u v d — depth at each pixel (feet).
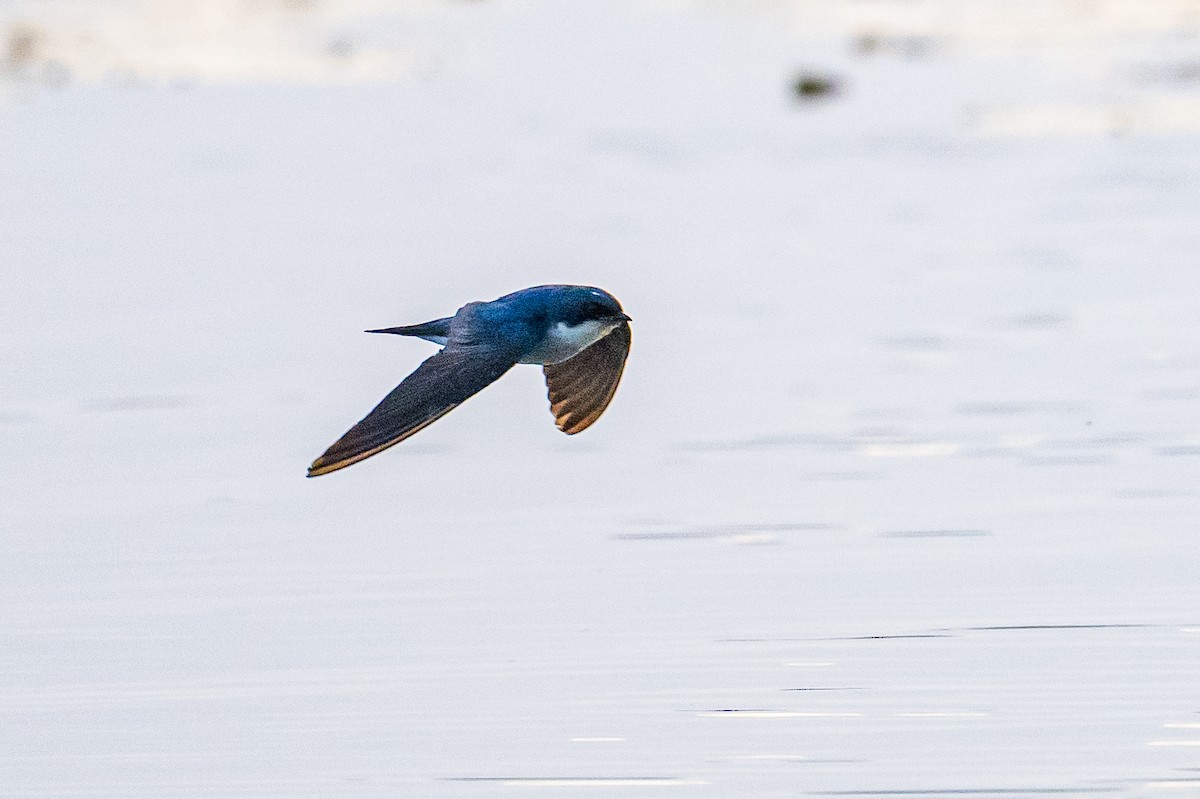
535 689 36.24
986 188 88.89
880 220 82.38
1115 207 83.46
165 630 39.55
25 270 74.23
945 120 106.32
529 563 43.14
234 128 105.70
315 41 126.11
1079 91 110.01
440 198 88.89
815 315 65.87
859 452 50.98
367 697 36.09
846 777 32.53
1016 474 48.75
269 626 39.70
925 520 45.50
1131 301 66.59
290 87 116.67
